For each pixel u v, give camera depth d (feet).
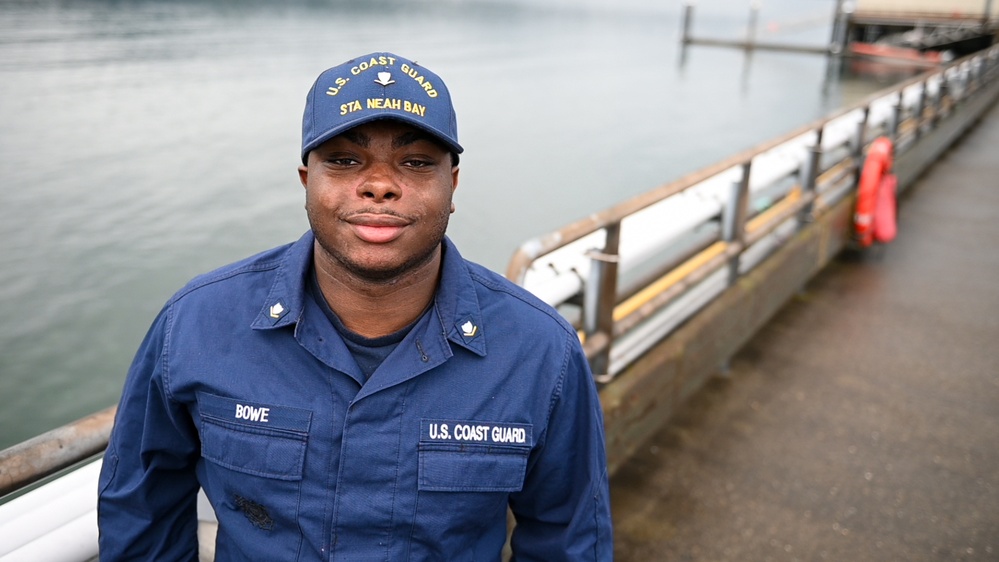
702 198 12.70
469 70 183.21
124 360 43.83
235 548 4.34
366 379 4.07
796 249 16.83
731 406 12.64
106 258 56.54
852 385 13.53
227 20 250.57
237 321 4.09
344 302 4.02
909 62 164.86
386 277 3.87
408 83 3.71
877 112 25.02
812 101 148.05
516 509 4.88
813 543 9.40
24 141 89.86
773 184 15.76
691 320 12.75
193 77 144.15
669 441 11.50
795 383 13.51
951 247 21.84
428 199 3.80
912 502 10.28
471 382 4.11
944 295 18.08
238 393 3.99
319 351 3.98
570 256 9.23
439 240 3.95
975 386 13.67
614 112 134.10
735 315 13.98
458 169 4.15
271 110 119.24
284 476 3.96
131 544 4.50
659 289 11.76
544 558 4.83
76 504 5.37
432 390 4.06
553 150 102.12
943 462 11.28
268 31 229.25
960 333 15.94
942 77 33.88
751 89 163.02
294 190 75.92
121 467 4.41
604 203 78.84
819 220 18.70
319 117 3.71
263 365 4.02
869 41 178.50
